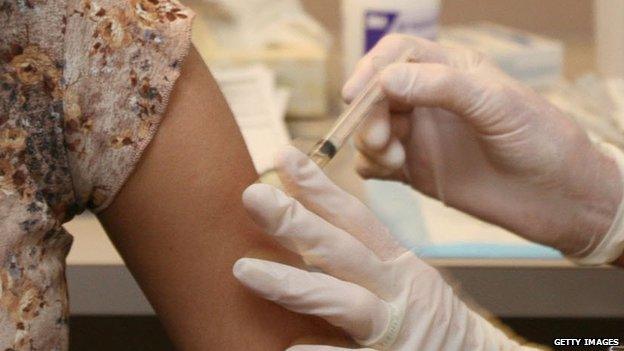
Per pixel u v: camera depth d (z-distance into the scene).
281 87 1.46
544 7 1.76
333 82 1.52
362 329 0.93
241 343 0.94
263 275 0.91
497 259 1.20
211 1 1.64
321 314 0.92
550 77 1.50
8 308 0.86
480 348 0.99
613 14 1.51
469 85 1.07
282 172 0.93
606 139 1.38
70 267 1.18
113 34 0.91
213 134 0.94
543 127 1.11
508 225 1.17
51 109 0.89
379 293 0.95
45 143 0.89
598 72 1.54
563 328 1.23
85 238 1.23
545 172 1.12
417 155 1.16
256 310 0.94
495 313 1.20
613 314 1.20
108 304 1.19
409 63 1.06
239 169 0.95
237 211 0.94
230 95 1.42
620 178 1.15
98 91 0.90
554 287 1.19
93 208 0.93
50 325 0.88
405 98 1.05
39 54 0.89
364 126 1.06
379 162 1.10
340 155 1.35
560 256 1.20
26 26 0.88
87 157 0.91
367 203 1.28
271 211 0.90
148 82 0.91
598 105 1.46
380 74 1.05
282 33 1.56
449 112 1.14
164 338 1.25
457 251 1.20
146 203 0.93
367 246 0.96
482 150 1.15
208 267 0.94
